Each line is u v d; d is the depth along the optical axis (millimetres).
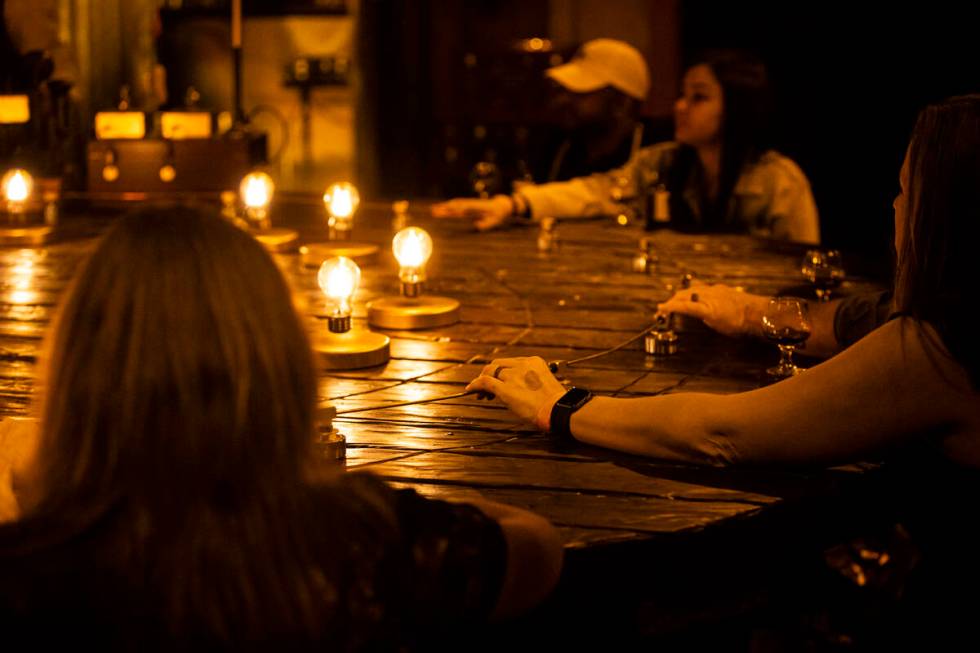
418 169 7953
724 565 1731
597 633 1787
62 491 1047
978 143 1633
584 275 3463
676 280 3379
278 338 1063
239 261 1062
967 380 1635
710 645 1855
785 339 2354
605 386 2326
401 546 1111
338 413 2148
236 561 1020
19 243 3836
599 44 5066
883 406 1676
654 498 1725
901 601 1874
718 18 7703
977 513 1702
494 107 7852
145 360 1021
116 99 6422
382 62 7613
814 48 7672
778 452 1744
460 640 1210
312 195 5012
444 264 3619
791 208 4215
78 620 999
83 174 4914
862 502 1857
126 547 1017
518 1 7867
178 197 4496
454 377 2402
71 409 1042
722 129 4195
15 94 4375
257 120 7371
